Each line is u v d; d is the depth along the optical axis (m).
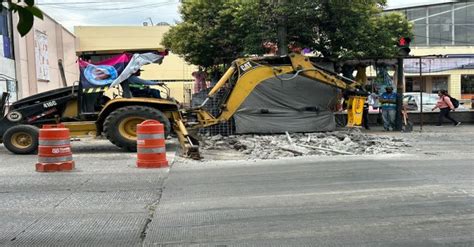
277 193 7.95
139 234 5.88
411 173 9.52
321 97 17.12
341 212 6.73
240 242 5.54
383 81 21.16
